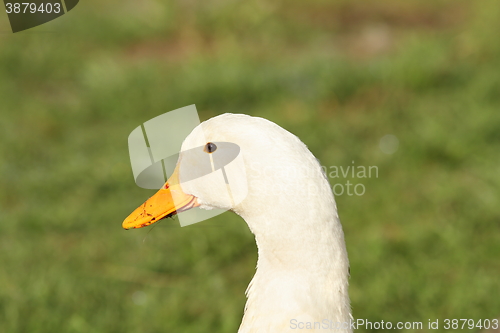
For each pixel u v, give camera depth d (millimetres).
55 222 7875
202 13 13875
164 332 6031
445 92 10742
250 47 13148
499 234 7145
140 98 10891
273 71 11406
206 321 6105
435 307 6129
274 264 3309
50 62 12586
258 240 3389
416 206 7801
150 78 11367
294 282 3246
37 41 12914
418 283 6418
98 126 10523
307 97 10789
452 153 8672
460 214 7555
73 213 8031
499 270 6629
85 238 7605
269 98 10836
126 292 6656
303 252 3209
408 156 8797
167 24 13945
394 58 11672
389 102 10586
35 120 10602
